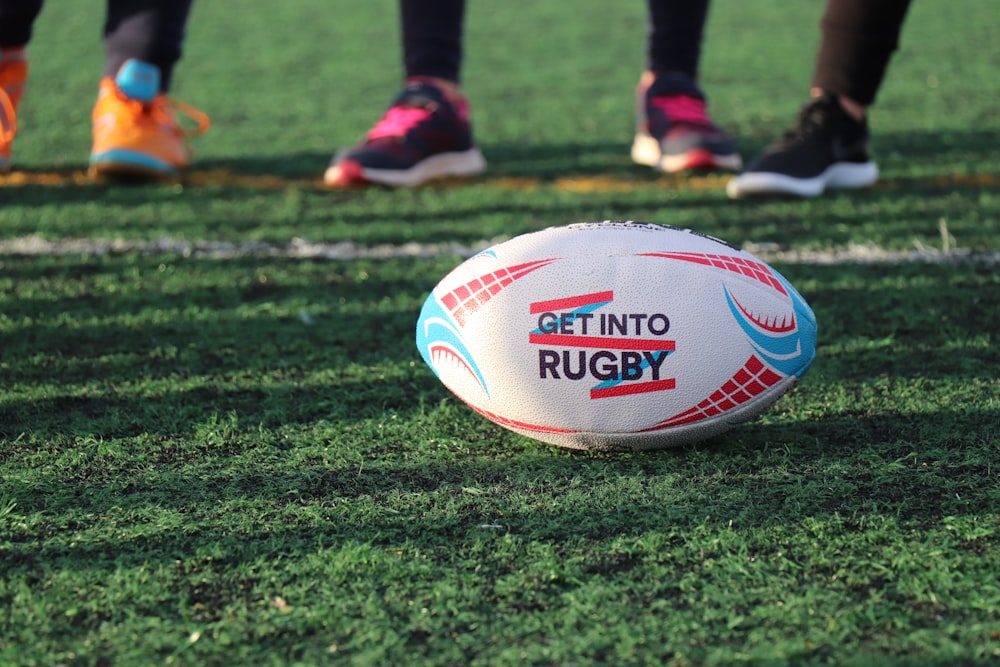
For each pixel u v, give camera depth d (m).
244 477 1.76
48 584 1.45
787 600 1.39
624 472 1.75
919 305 2.55
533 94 5.16
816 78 3.53
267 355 2.31
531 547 1.53
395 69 5.61
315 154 4.12
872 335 2.37
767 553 1.50
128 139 3.63
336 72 5.55
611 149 4.22
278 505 1.67
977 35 6.16
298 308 2.60
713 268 1.74
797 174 3.46
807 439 1.86
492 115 4.78
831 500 1.65
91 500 1.69
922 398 2.03
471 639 1.32
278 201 3.53
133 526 1.60
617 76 5.50
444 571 1.47
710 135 3.86
